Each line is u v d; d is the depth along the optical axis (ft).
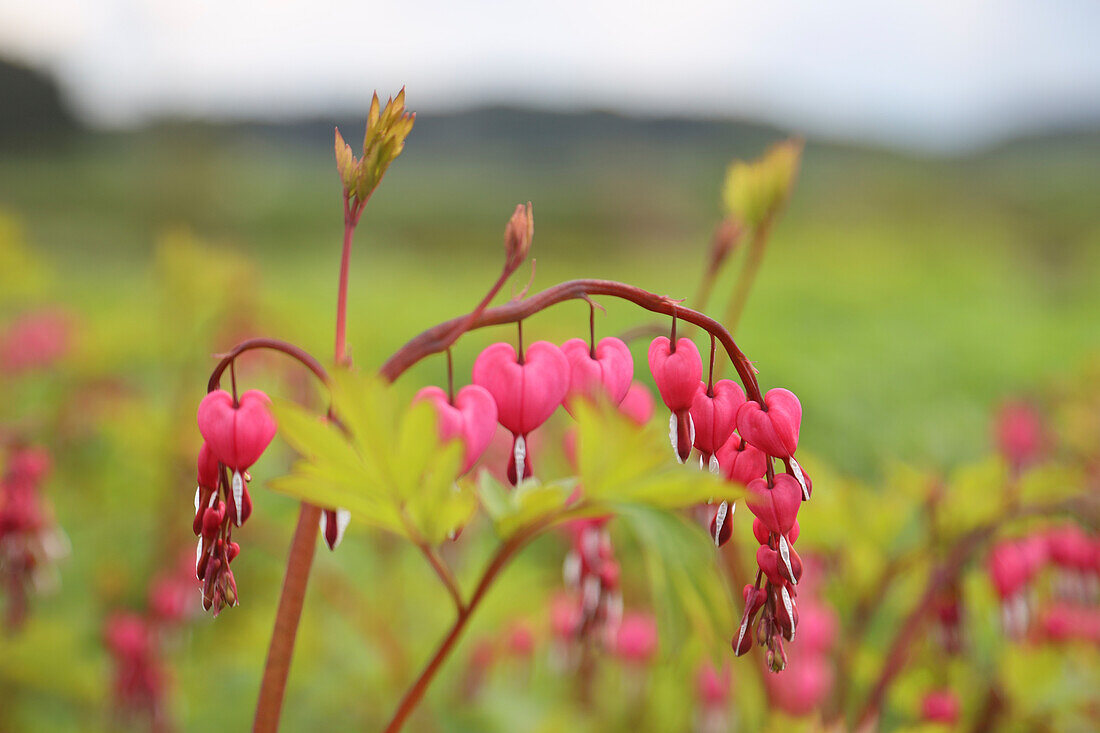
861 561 2.42
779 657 1.66
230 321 4.09
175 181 22.07
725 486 1.66
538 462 3.54
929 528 2.38
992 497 2.35
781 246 17.88
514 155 39.83
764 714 2.39
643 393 2.07
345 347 1.74
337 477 1.69
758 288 11.66
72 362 4.01
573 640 2.01
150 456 3.68
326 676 3.12
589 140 43.01
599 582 1.99
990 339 9.23
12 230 4.36
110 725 3.00
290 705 3.28
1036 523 2.37
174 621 2.98
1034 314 11.16
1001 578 2.28
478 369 1.73
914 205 28.78
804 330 9.11
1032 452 3.91
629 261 21.90
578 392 1.73
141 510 3.97
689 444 1.71
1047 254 21.03
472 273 16.96
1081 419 3.87
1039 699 2.40
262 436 1.66
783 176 2.42
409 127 1.72
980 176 33.19
